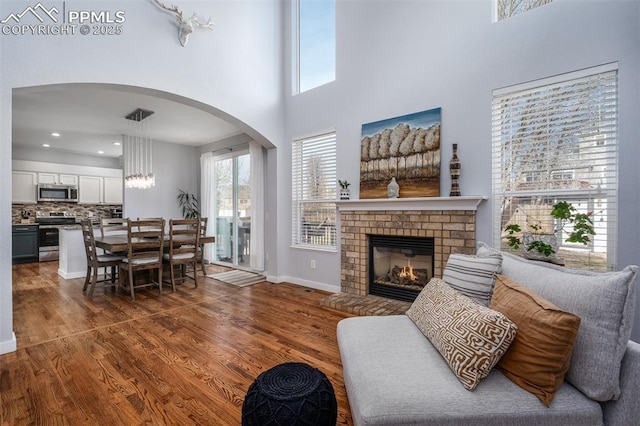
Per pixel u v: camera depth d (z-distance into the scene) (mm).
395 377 1251
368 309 3174
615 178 2309
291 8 4633
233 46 4000
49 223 6898
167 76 3338
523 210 2697
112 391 1822
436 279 1896
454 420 1084
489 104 2830
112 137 6074
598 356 1091
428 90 3209
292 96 4566
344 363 1546
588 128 2396
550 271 1424
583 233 2146
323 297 3822
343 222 3893
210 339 2564
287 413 1123
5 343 2297
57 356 2254
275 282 4613
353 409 1300
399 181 3361
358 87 3783
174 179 6652
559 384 1131
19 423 1548
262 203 5211
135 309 3355
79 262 4922
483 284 1649
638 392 1045
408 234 3305
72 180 7168
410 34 3344
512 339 1204
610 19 2283
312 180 4348
